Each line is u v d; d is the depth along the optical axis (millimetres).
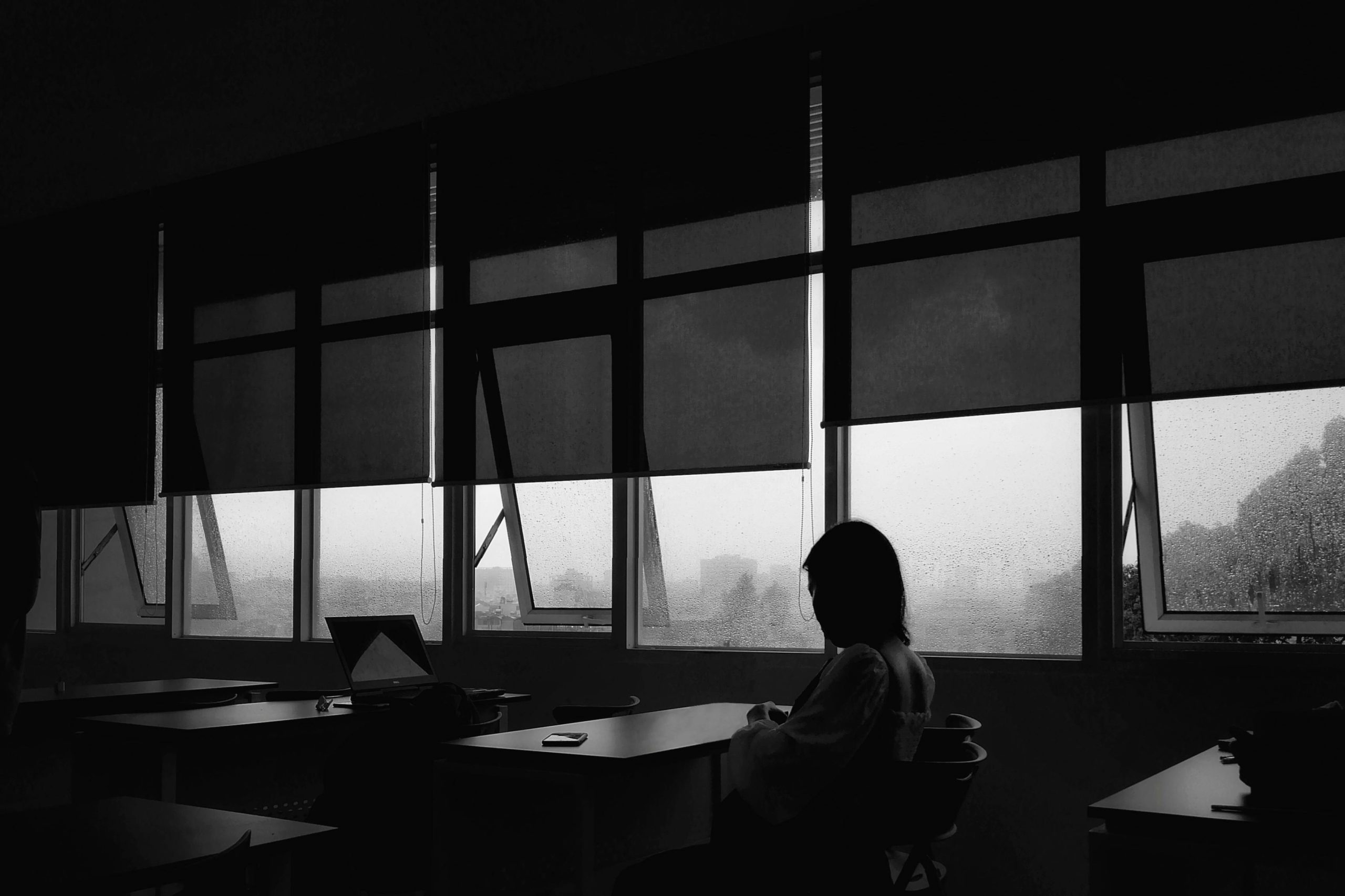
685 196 4613
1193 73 3654
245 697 4719
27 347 6633
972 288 3945
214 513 6289
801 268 4285
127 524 6859
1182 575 3846
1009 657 4008
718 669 4512
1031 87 3916
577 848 2594
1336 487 3625
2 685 2953
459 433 5145
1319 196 3412
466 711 3271
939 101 4082
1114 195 3738
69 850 1674
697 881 2205
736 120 4516
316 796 4062
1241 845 1689
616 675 4773
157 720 3512
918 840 2281
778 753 2055
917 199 4090
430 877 2980
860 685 2059
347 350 5500
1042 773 3830
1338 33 3438
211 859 1567
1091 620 3834
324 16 5809
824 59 4324
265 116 5984
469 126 5246
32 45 6820
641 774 3377
